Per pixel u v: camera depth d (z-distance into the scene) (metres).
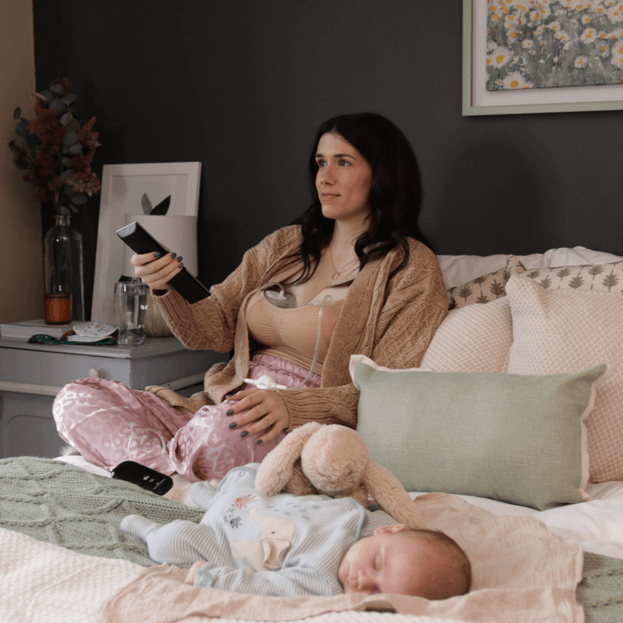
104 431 1.55
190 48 2.65
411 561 0.85
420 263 1.79
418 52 2.31
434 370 1.62
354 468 1.04
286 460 1.07
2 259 2.76
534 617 0.78
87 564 0.90
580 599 0.86
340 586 0.89
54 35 2.85
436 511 1.14
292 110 2.51
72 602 0.83
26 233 2.87
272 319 1.87
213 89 2.63
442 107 2.29
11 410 2.36
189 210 2.65
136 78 2.75
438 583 0.85
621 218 2.11
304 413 1.53
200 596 0.82
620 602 0.85
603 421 1.38
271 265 2.00
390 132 1.87
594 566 0.95
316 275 1.96
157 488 1.36
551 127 2.16
